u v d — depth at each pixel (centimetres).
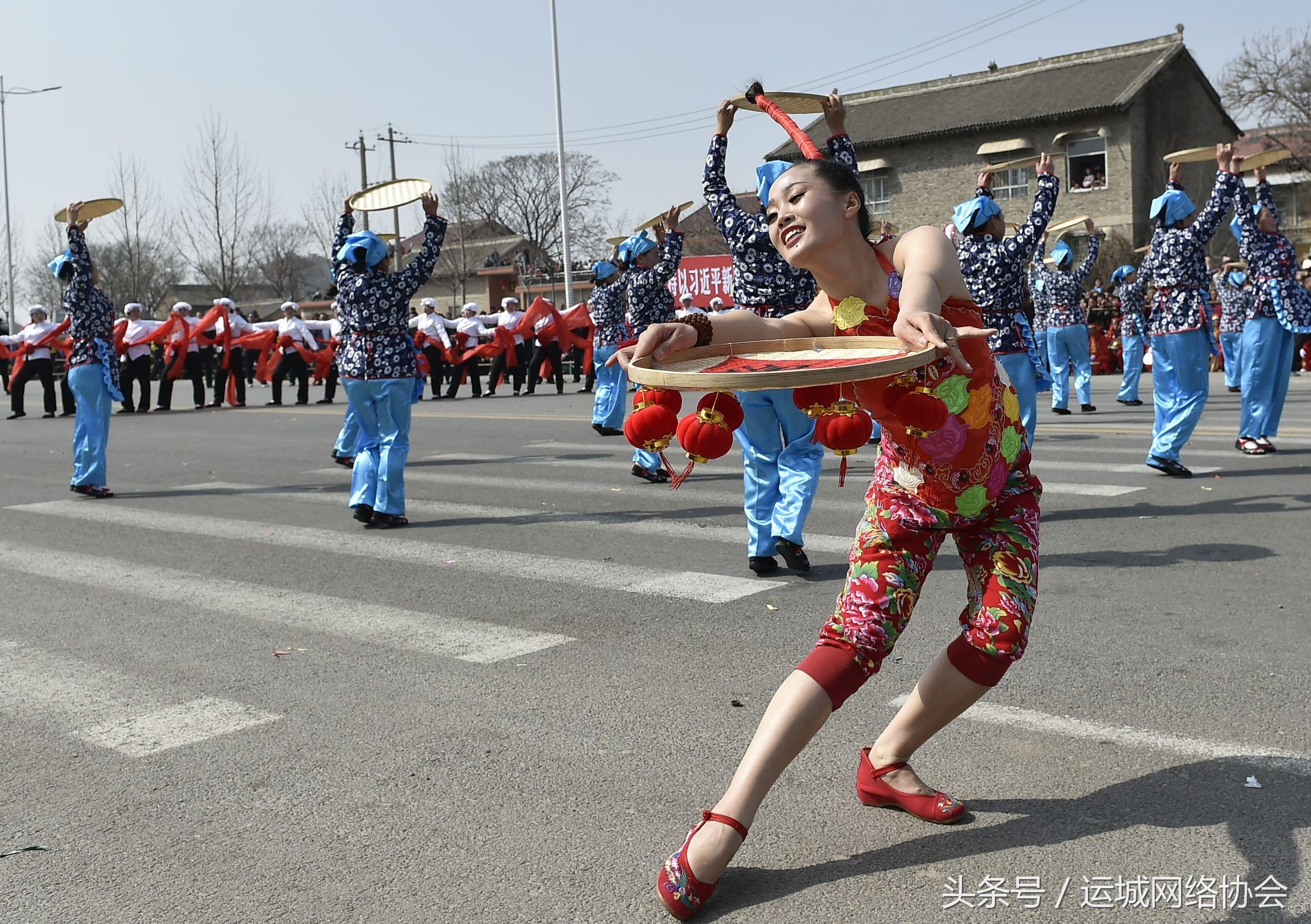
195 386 2225
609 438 1359
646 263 1020
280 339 2264
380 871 303
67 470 1225
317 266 7712
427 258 797
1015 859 295
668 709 418
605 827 324
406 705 432
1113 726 380
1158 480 856
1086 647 467
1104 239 3447
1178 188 858
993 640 296
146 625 561
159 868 309
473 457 1203
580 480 1002
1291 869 285
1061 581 578
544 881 294
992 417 287
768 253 583
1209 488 814
